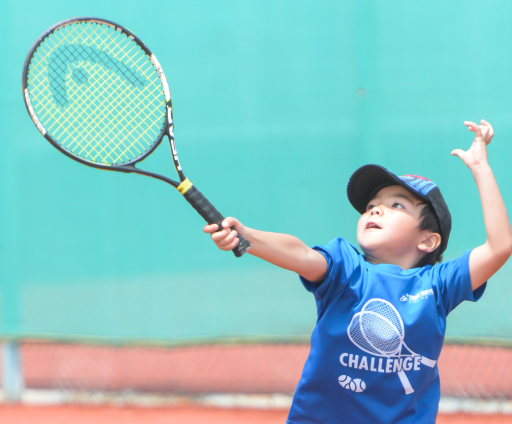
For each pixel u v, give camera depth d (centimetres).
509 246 653
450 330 1433
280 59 1502
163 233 1509
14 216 1525
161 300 1504
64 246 1518
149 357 1692
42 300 1516
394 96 1482
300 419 676
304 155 1498
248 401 1461
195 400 1476
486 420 1356
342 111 1494
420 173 1473
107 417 1399
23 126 1516
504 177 1446
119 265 1512
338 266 655
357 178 760
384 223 695
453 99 1466
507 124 1446
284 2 1501
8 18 1507
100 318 1507
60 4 1501
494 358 1575
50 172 1518
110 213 1517
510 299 1416
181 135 1513
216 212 683
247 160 1507
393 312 646
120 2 1508
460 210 1459
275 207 1502
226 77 1509
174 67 1512
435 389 679
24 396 1509
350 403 651
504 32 1451
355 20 1487
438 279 687
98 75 1215
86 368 1623
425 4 1470
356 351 644
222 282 1497
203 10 1509
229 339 1488
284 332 1480
